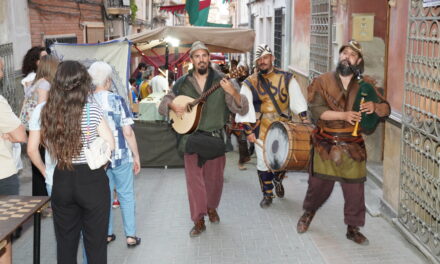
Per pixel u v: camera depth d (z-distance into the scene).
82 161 3.09
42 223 4.99
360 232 4.51
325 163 4.15
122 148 4.05
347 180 4.09
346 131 4.08
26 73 5.02
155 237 4.59
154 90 10.30
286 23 11.82
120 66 7.58
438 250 3.67
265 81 5.20
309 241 4.39
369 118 4.06
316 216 5.00
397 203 4.63
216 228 4.78
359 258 4.00
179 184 6.44
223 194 5.96
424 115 3.84
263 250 4.24
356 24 6.44
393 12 4.72
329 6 7.37
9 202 3.01
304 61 10.04
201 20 12.10
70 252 3.24
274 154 4.92
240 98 4.35
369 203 5.21
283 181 6.42
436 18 3.56
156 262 4.06
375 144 6.65
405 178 4.32
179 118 4.46
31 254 4.26
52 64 4.51
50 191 3.61
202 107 4.36
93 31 13.91
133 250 4.31
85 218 3.18
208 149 4.40
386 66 6.52
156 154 7.21
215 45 9.38
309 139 4.70
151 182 6.56
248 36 9.14
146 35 8.38
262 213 5.20
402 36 4.47
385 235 4.45
